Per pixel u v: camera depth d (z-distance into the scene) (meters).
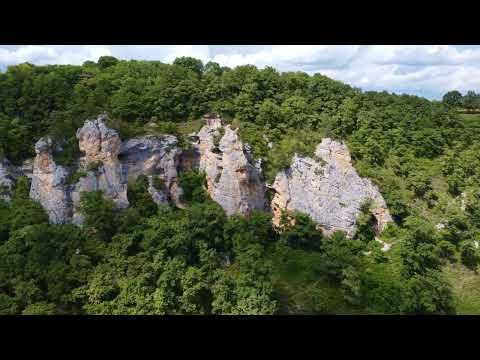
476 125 117.50
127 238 72.19
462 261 88.06
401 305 75.00
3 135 83.06
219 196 89.69
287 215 90.94
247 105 97.75
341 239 88.00
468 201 95.69
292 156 94.50
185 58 115.19
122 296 64.38
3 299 62.78
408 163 100.69
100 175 81.06
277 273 81.00
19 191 81.81
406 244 83.50
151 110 93.88
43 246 69.19
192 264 73.75
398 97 122.81
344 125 101.00
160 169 89.06
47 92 89.12
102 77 97.44
